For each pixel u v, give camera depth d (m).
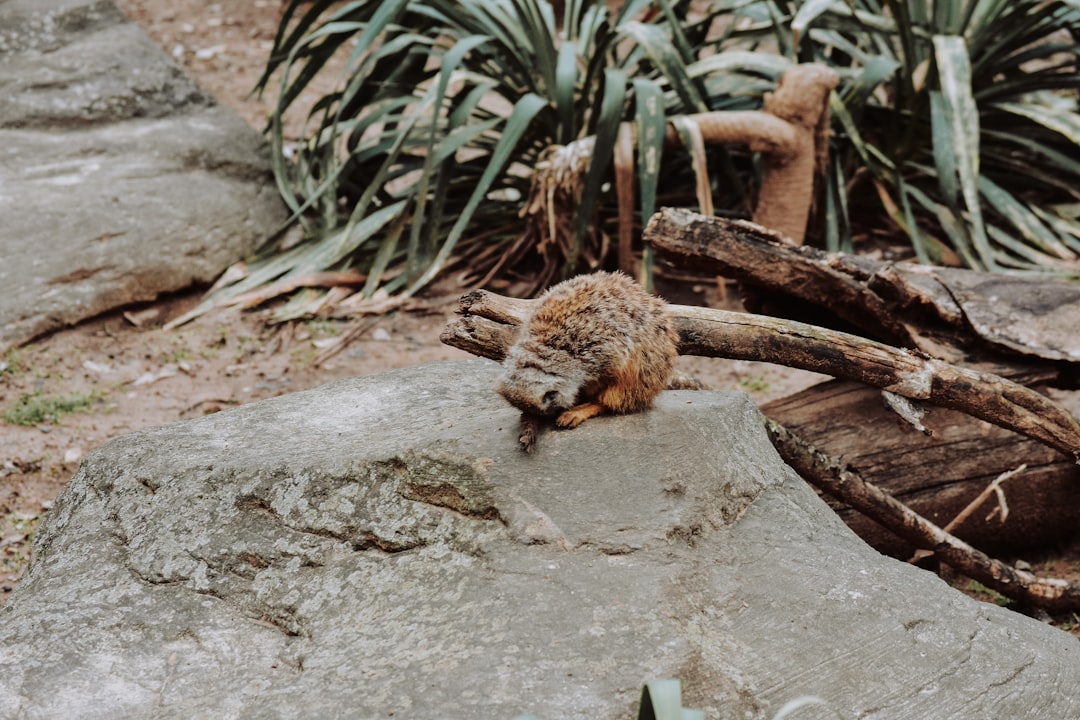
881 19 4.05
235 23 6.29
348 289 3.87
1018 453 2.82
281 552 2.28
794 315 2.86
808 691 2.12
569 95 3.70
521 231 4.11
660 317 2.34
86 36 4.44
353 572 2.24
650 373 2.32
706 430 2.35
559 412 2.32
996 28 4.04
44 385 3.37
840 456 2.79
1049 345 2.72
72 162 3.99
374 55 3.93
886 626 2.19
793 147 3.57
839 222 3.92
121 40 4.45
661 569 2.19
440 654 2.12
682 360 3.49
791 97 3.54
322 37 4.24
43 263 3.61
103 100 4.21
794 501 2.38
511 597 2.16
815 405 2.82
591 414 2.33
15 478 3.06
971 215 3.62
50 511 2.49
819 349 2.60
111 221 3.79
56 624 2.24
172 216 3.90
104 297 3.66
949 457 2.81
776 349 2.60
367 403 2.60
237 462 2.38
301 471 2.33
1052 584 2.74
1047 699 2.17
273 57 4.33
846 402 2.82
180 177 4.06
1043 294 2.79
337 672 2.12
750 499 2.34
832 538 2.33
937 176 3.92
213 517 2.33
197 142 4.18
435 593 2.19
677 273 3.89
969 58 3.99
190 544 2.32
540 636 2.12
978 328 2.75
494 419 2.38
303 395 2.65
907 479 2.80
